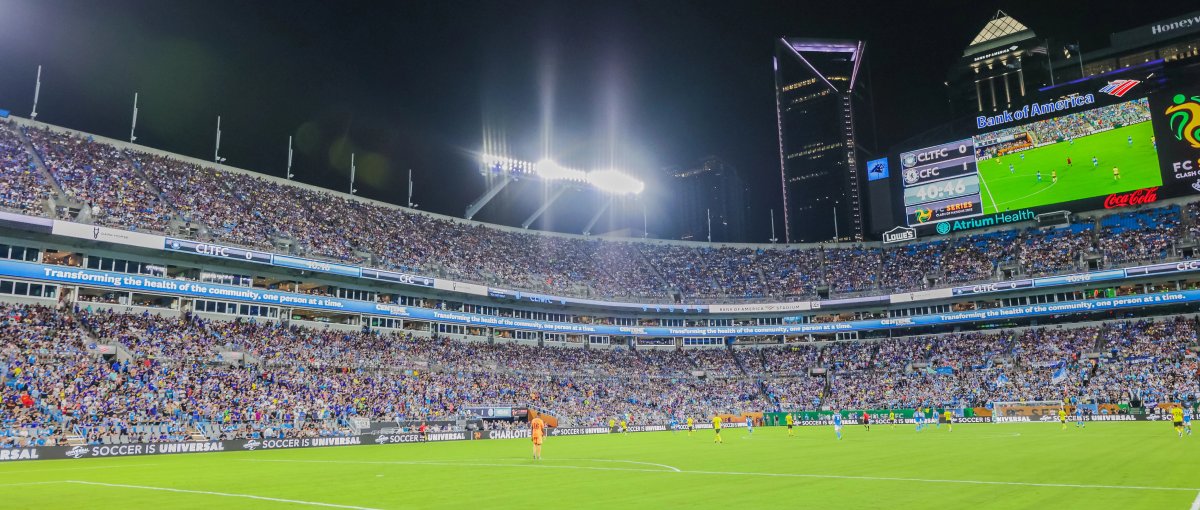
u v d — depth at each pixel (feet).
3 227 183.62
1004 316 295.69
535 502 65.87
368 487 80.53
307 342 236.43
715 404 299.99
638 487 77.15
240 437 176.24
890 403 284.41
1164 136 288.71
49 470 111.65
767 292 340.18
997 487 70.85
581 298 305.94
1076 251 298.35
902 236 340.39
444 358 266.57
